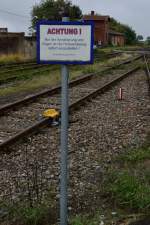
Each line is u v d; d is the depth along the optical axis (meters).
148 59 53.06
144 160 9.22
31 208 6.54
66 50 5.17
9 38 50.28
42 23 5.14
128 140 11.30
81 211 6.65
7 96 19.78
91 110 15.96
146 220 6.12
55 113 13.36
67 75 5.29
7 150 10.06
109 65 39.97
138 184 7.22
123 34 146.25
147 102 18.23
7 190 7.58
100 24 118.81
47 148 10.48
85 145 10.80
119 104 17.56
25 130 11.36
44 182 7.93
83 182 7.93
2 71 30.83
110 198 7.04
